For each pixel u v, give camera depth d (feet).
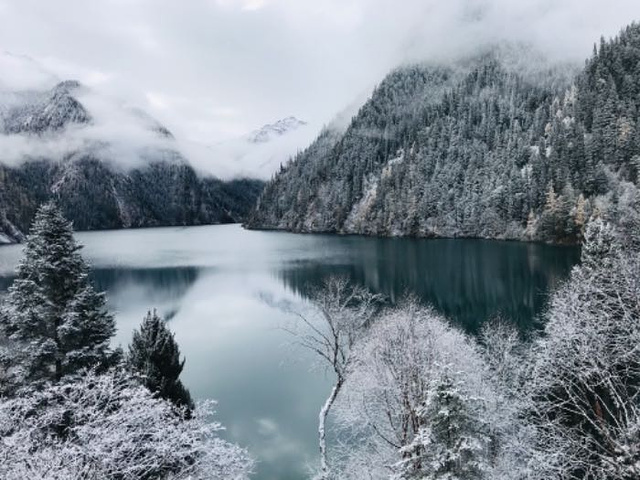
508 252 352.69
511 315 177.78
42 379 60.23
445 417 41.42
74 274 65.77
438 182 560.20
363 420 84.12
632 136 435.53
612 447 34.30
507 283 240.73
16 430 41.42
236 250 470.80
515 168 484.33
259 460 89.51
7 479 32.83
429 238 514.68
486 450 52.65
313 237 602.03
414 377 60.13
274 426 103.19
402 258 347.77
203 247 527.81
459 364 82.84
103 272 338.54
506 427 61.67
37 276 64.95
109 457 37.40
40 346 60.54
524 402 54.85
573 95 557.33
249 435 99.86
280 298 232.94
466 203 512.63
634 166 412.77
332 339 138.10
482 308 194.08
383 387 67.67
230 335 174.91
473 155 576.20
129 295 257.34
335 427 98.07
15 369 60.80
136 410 44.01
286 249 454.40
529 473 47.52
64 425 51.11
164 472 46.80
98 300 67.72
